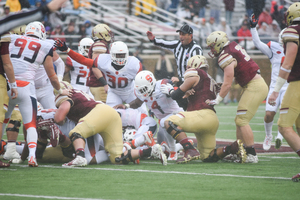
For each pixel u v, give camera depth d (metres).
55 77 19.38
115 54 23.16
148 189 14.32
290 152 25.19
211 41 20.53
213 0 72.38
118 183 15.27
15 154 20.89
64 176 16.55
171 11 76.12
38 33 20.59
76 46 61.75
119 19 71.62
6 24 11.22
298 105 16.17
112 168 18.61
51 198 13.07
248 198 13.15
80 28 62.34
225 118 47.44
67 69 29.91
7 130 20.81
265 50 25.23
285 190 14.21
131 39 70.69
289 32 15.83
